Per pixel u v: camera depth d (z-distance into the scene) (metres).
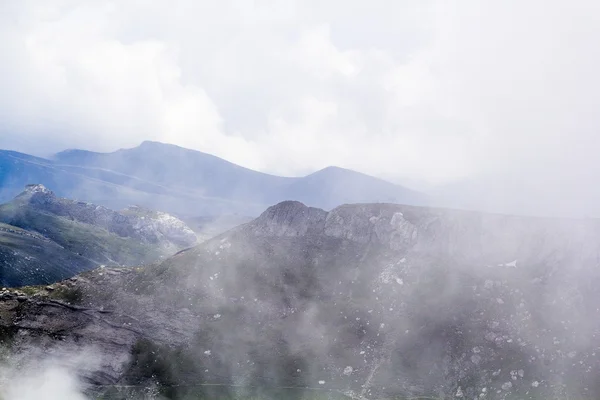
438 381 131.50
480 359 133.88
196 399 126.69
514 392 124.38
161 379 133.88
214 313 151.62
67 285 156.50
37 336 139.38
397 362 136.75
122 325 145.38
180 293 156.25
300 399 126.44
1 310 144.38
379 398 125.69
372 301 156.12
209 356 139.75
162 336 144.25
